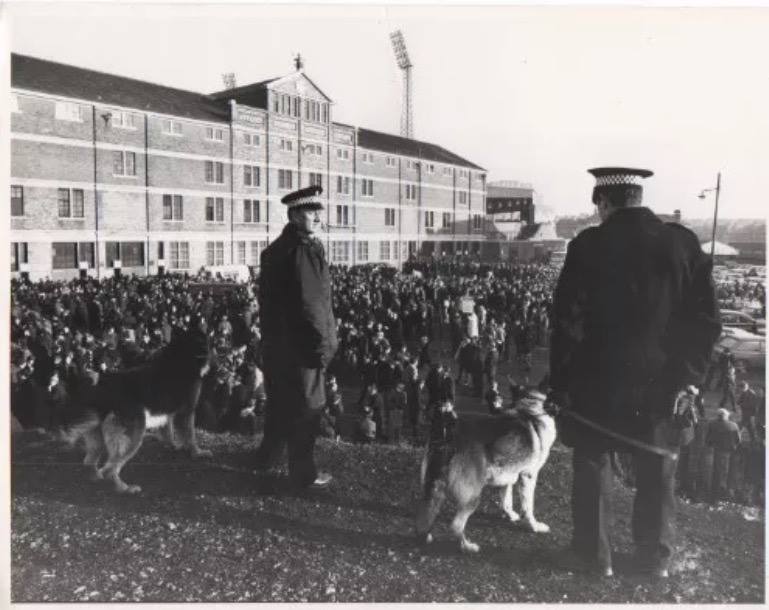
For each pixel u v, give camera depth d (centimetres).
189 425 728
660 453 479
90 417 648
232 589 489
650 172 491
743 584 526
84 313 2195
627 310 467
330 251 5109
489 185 6694
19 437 824
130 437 639
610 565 516
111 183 3594
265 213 4541
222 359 1323
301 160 4788
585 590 500
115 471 638
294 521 590
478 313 2458
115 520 584
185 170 4006
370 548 549
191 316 2036
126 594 484
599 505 509
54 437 810
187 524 579
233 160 4294
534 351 2477
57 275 3362
